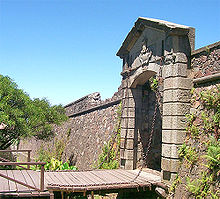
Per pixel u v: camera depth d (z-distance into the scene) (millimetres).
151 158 8852
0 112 9680
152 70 7242
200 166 5539
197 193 5387
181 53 6305
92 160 12047
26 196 5441
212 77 5617
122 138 8703
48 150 20781
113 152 10023
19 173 7355
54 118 13805
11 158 20297
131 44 8414
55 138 20125
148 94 9008
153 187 6605
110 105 11477
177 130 6117
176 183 5992
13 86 10992
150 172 7914
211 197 5012
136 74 8125
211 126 5480
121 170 8195
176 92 6191
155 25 6965
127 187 6219
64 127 18969
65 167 11281
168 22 7016
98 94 14586
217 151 5027
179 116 6145
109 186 6098
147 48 7578
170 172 6152
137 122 8672
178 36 6352
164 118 6438
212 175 5152
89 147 12984
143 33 7801
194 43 6496
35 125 11930
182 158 6020
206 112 5688
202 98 5832
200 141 5699
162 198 6332
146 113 8906
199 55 6180
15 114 10188
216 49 5727
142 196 7234
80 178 6820
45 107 13453
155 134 9047
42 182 5676
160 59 6883
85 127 14461
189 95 6254
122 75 9016
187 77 6320
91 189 5941
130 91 8617
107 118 11531
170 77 6355
